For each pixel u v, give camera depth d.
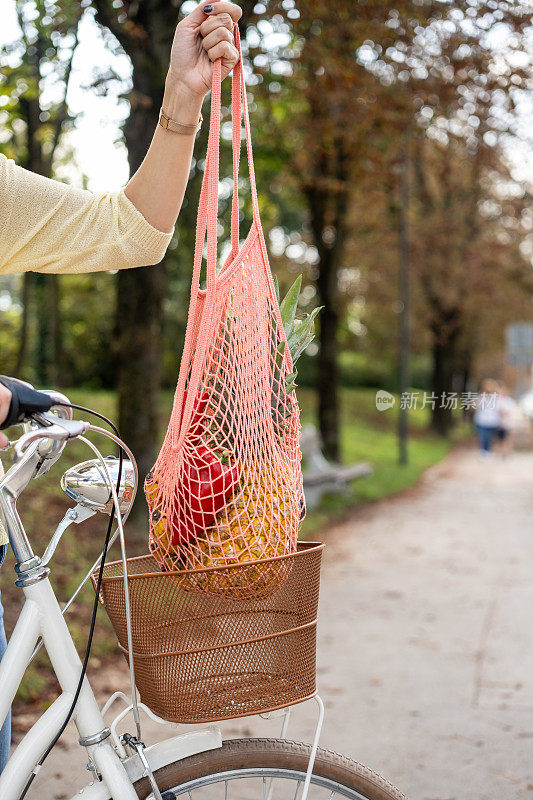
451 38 8.85
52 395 1.48
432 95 9.73
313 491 11.64
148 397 7.65
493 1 8.39
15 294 19.83
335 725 4.10
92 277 22.77
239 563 1.46
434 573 7.99
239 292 1.55
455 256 23.52
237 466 1.51
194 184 8.07
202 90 1.72
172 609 1.50
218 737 1.67
